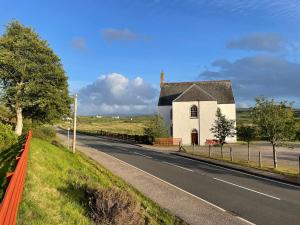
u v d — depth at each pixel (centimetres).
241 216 1285
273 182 2077
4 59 3450
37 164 1588
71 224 880
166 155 3825
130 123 17775
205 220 1223
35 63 3603
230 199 1573
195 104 5953
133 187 1805
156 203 1449
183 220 1219
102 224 952
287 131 2675
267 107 2716
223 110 6278
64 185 1338
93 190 1238
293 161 3334
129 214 997
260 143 5966
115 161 3022
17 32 3759
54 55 3741
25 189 1042
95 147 4609
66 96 3847
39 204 947
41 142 2847
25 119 4025
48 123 4084
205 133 5894
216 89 6544
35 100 3591
